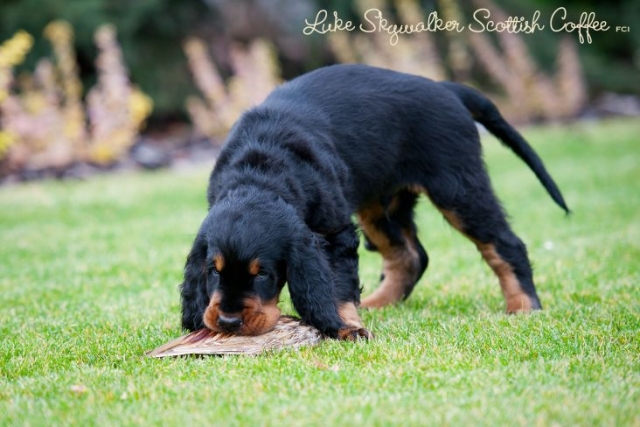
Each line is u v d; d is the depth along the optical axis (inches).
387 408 178.5
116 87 649.0
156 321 270.7
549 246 388.8
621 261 347.6
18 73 747.4
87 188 568.1
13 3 766.5
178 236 426.9
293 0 912.9
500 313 276.7
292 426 169.8
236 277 216.1
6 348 239.9
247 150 242.1
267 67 736.3
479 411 175.0
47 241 416.2
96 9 773.3
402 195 301.7
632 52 1190.9
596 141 779.4
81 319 275.4
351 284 242.5
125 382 201.9
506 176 615.5
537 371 202.2
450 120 278.2
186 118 849.5
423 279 343.6
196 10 858.1
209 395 189.5
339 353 220.5
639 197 514.3
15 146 611.8
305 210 234.4
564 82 959.6
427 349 223.8
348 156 259.0
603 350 220.7
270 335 221.6
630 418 169.3
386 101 270.1
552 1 1176.2
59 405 186.4
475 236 284.4
